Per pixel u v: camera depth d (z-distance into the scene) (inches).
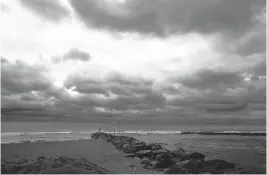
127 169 684.7
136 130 5890.8
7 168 560.4
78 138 2054.6
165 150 920.9
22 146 1162.6
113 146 1349.7
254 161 928.3
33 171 551.8
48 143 1374.3
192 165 655.1
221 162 714.2
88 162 679.7
